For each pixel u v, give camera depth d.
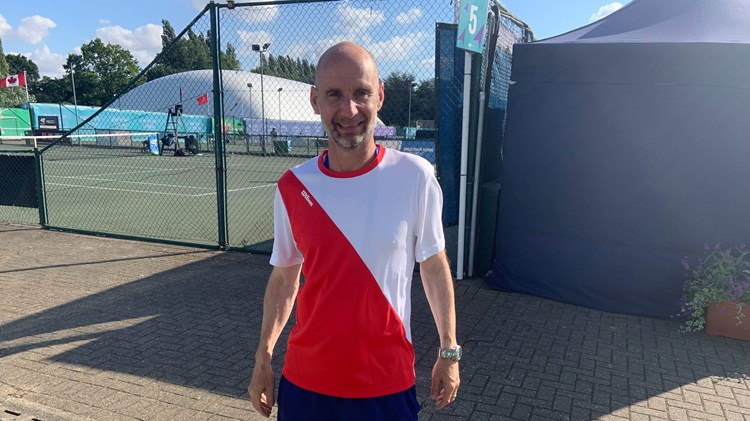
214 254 6.68
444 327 1.79
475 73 5.37
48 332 4.19
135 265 6.16
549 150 4.91
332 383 1.72
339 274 1.69
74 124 33.34
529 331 4.29
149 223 8.99
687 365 3.70
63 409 3.08
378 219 1.69
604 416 3.05
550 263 5.02
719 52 4.21
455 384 1.77
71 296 5.06
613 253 4.74
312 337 1.75
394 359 1.74
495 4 5.65
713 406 3.16
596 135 4.70
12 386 3.34
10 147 28.91
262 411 1.91
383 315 1.71
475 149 5.51
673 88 4.39
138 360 3.72
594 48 4.59
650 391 3.34
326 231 1.70
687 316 4.50
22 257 6.47
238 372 3.56
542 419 3.02
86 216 9.59
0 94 56.56
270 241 7.53
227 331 4.25
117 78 90.44
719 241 4.42
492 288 5.36
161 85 39.34
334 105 1.63
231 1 6.12
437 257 1.80
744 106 4.22
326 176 1.73
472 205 5.60
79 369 3.57
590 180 4.77
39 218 8.50
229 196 12.47
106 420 2.97
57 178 15.88
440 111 6.03
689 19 4.84
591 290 4.86
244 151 19.00
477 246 5.74
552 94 4.82
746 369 3.65
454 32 5.90
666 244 4.56
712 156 4.35
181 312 4.66
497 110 6.72
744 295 4.06
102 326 4.32
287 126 23.14
